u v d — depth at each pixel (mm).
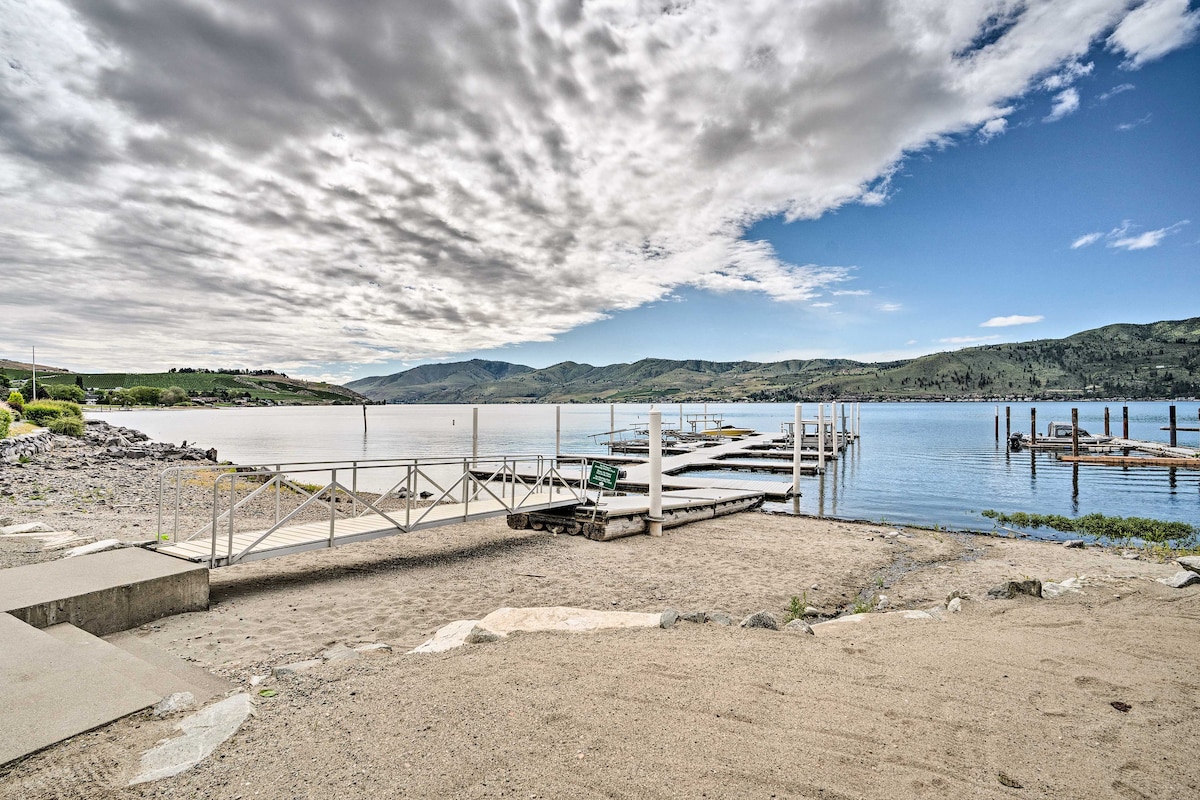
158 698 3604
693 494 16750
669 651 4469
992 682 3877
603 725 3168
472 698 3533
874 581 9539
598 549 11180
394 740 3020
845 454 36438
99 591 5602
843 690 3705
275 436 58250
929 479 25297
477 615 7113
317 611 7062
